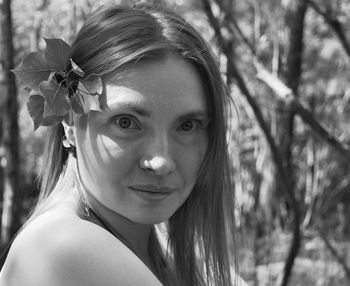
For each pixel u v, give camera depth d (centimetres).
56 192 83
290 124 261
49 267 72
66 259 72
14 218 213
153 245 93
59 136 85
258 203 272
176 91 76
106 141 76
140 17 78
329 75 300
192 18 253
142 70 75
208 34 241
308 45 306
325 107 290
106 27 77
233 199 92
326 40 304
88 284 71
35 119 78
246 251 258
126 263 73
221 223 92
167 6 86
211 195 89
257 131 269
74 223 75
